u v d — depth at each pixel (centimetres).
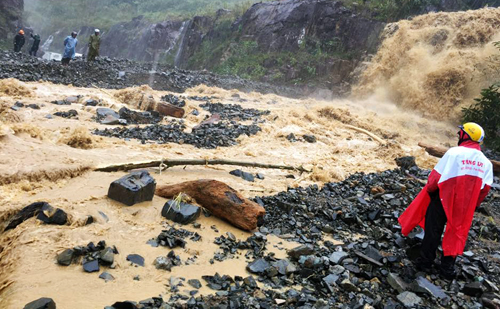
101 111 1106
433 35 2231
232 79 2252
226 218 539
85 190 564
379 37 2575
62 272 380
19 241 414
